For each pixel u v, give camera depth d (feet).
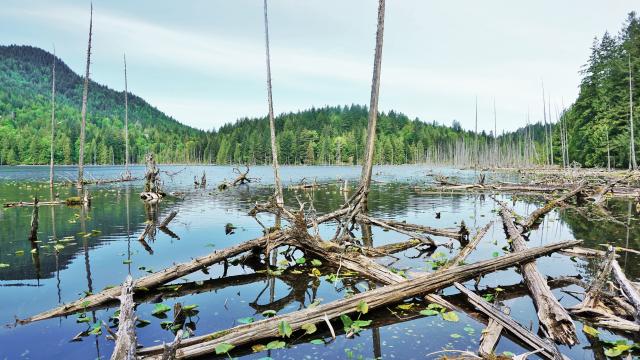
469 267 22.97
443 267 26.63
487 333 16.94
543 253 25.09
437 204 67.97
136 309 21.01
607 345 16.44
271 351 16.08
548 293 19.85
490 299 21.63
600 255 30.50
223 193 91.66
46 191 90.38
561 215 55.06
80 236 39.70
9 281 25.04
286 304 21.65
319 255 30.55
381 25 59.77
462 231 38.55
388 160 408.05
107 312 20.44
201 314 20.20
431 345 16.48
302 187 104.83
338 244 31.07
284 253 33.32
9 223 46.78
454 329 18.16
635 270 26.45
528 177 145.28
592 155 155.84
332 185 118.01
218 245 35.99
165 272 24.62
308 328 17.40
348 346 16.47
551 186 87.61
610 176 115.03
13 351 15.89
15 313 19.95
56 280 25.22
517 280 25.84
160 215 54.85
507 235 40.22
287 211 35.91
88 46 92.12
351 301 19.43
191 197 81.92
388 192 93.56
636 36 146.20
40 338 17.16
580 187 64.44
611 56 159.53
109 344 16.58
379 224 42.50
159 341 16.88
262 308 21.06
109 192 90.38
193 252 33.14
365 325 18.30
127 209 61.21
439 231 39.93
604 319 18.62
